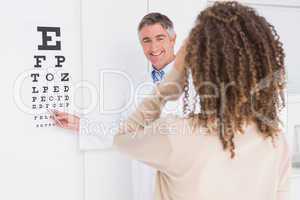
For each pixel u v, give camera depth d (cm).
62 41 176
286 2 238
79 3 178
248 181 83
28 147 173
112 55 183
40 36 171
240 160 82
